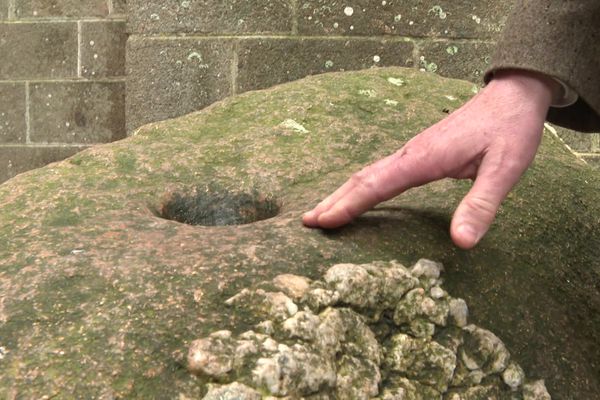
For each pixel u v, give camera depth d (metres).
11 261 0.53
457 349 0.53
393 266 0.54
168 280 0.50
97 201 0.65
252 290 0.50
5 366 0.44
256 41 1.61
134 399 0.43
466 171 0.55
